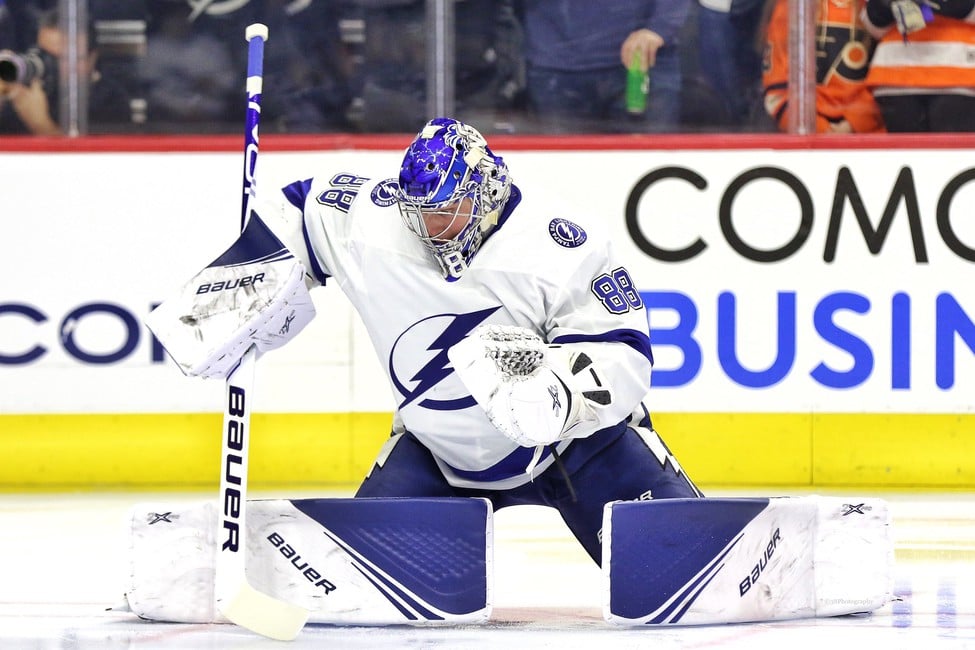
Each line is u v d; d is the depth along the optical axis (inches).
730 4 781.9
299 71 796.6
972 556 502.3
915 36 773.9
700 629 338.0
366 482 383.2
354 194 369.7
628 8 783.7
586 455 369.4
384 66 797.2
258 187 794.2
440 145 333.7
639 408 384.5
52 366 785.6
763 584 350.0
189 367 346.6
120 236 786.2
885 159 775.1
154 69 793.6
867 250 775.7
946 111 778.2
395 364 364.2
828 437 775.1
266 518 343.0
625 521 333.4
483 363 315.6
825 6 776.9
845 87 781.9
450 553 342.3
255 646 318.0
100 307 784.3
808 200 776.9
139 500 720.3
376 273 353.7
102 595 413.1
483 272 345.7
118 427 786.2
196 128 796.6
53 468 786.2
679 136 782.5
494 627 345.1
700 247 777.6
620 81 789.2
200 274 354.9
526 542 551.2
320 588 342.6
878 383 772.6
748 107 786.8
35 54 793.6
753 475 775.1
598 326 342.6
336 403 780.6
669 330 777.6
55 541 560.4
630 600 335.0
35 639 329.1
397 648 312.3
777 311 774.5
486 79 796.0
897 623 350.3
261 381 780.0
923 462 773.3
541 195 359.9
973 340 772.6
